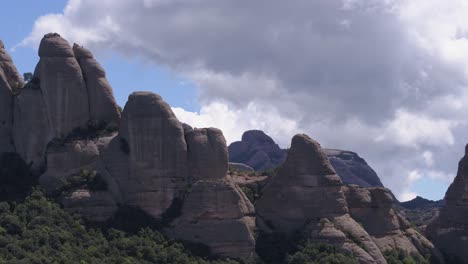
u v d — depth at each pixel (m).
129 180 163.25
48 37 172.88
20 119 171.00
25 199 158.38
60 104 169.62
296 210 169.88
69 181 162.50
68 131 169.25
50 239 148.38
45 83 170.38
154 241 155.25
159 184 162.25
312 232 165.62
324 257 159.75
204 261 152.62
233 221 159.12
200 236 157.38
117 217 159.25
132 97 166.38
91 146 167.00
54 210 156.12
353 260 160.12
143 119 164.50
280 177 173.38
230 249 157.38
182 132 166.12
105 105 173.00
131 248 151.88
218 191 159.75
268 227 169.50
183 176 164.25
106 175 164.25
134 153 163.50
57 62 171.12
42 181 164.62
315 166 171.50
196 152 165.88
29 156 168.88
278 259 161.38
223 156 167.38
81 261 144.12
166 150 164.00
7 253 142.00
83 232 153.88
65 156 165.38
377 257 165.75
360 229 168.75
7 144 171.00
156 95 166.75
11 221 150.12
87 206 158.88
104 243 152.25
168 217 160.88
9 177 164.25
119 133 167.50
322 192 170.25
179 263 150.75
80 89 171.38
